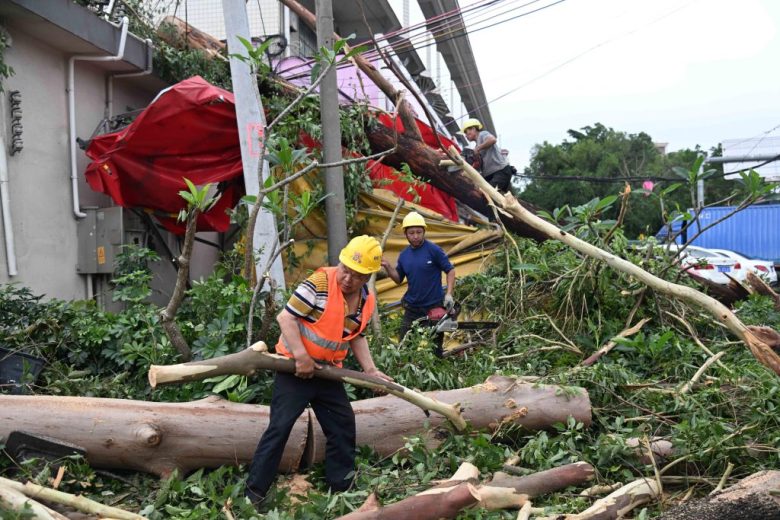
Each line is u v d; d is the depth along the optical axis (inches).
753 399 189.2
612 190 1273.4
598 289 268.8
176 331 200.5
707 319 270.1
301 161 234.4
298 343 155.4
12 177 295.0
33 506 124.7
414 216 275.3
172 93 305.6
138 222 358.3
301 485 172.6
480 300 309.1
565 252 302.7
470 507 142.1
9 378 201.9
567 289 274.8
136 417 164.7
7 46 285.0
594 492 158.2
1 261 284.4
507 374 220.4
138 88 403.5
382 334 246.5
